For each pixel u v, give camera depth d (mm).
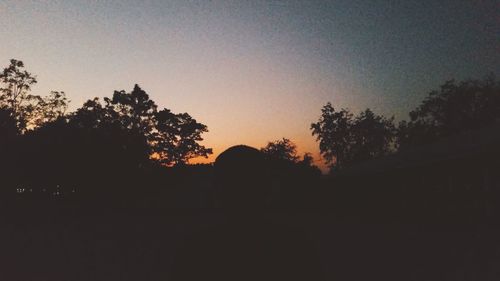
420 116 63031
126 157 55656
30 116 55688
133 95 71500
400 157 28016
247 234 1861
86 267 12547
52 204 55844
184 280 1868
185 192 53250
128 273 11367
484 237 15523
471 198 21016
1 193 51312
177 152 76250
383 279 9508
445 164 23516
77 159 52031
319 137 85438
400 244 15406
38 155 50531
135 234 23219
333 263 11992
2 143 50250
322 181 48312
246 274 1821
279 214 37406
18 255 15461
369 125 83500
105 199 56875
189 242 1903
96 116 62562
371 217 29516
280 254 1839
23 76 54344
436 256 12227
